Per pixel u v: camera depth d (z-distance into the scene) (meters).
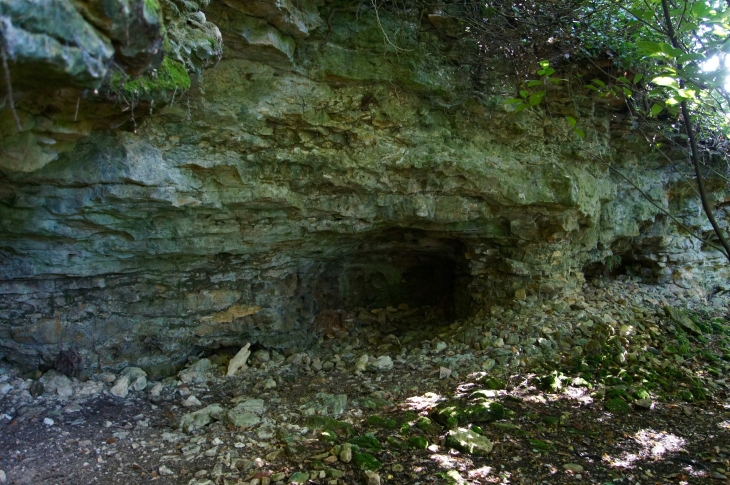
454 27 4.62
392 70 4.36
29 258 3.90
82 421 3.92
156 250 4.27
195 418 3.92
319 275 6.35
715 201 7.28
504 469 3.34
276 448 3.54
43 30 1.72
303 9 3.79
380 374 4.95
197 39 3.04
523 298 5.72
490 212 5.37
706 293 7.59
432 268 7.15
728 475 3.39
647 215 6.54
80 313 4.40
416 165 4.71
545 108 5.29
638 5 3.86
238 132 3.94
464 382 4.59
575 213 5.50
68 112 2.67
